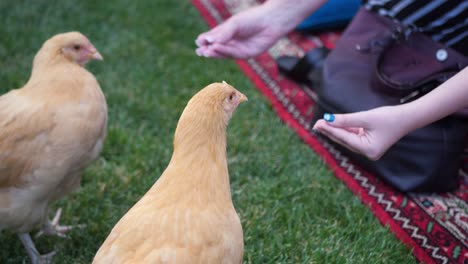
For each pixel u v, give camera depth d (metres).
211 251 1.06
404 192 1.60
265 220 1.50
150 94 1.99
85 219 1.53
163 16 2.52
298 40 2.30
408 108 1.27
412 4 1.59
